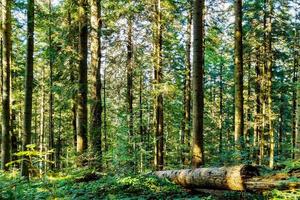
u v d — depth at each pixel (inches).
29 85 601.3
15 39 1079.0
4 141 680.4
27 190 396.5
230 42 1165.7
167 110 1122.7
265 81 1035.3
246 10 1026.7
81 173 469.1
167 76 981.2
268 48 1014.4
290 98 1219.2
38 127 1870.1
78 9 641.0
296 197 237.1
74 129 1138.0
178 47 1090.7
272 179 288.4
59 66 792.9
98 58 626.8
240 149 502.6
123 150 547.8
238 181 309.1
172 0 879.7
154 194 386.0
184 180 396.5
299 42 995.3
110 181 439.8
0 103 1023.0
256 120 936.3
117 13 728.3
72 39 693.9
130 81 1008.9
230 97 1594.5
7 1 685.3
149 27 855.7
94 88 621.9
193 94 491.5
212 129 1369.3
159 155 879.1
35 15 692.1
